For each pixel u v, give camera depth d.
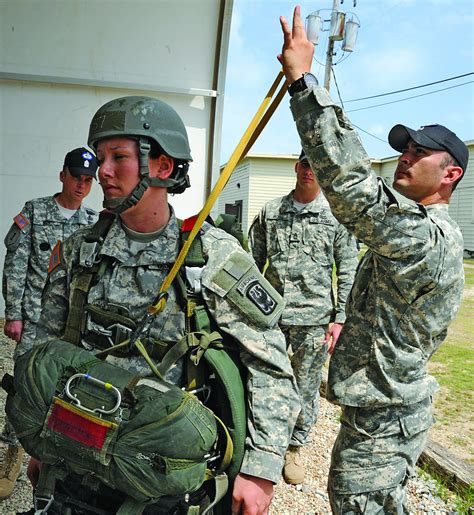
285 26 1.58
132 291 1.48
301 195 3.38
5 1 5.09
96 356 1.44
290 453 3.12
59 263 1.61
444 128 2.04
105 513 1.39
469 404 4.50
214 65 5.44
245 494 1.35
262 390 1.42
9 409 1.41
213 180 5.59
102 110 1.43
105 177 1.41
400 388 1.88
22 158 5.51
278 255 3.38
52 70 5.30
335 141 1.57
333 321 3.43
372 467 1.91
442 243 1.76
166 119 1.45
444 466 3.16
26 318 2.92
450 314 1.91
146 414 1.27
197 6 5.29
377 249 1.72
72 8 5.21
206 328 1.44
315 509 2.84
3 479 2.60
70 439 1.30
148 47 5.34
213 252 1.47
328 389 2.02
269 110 1.59
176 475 1.26
